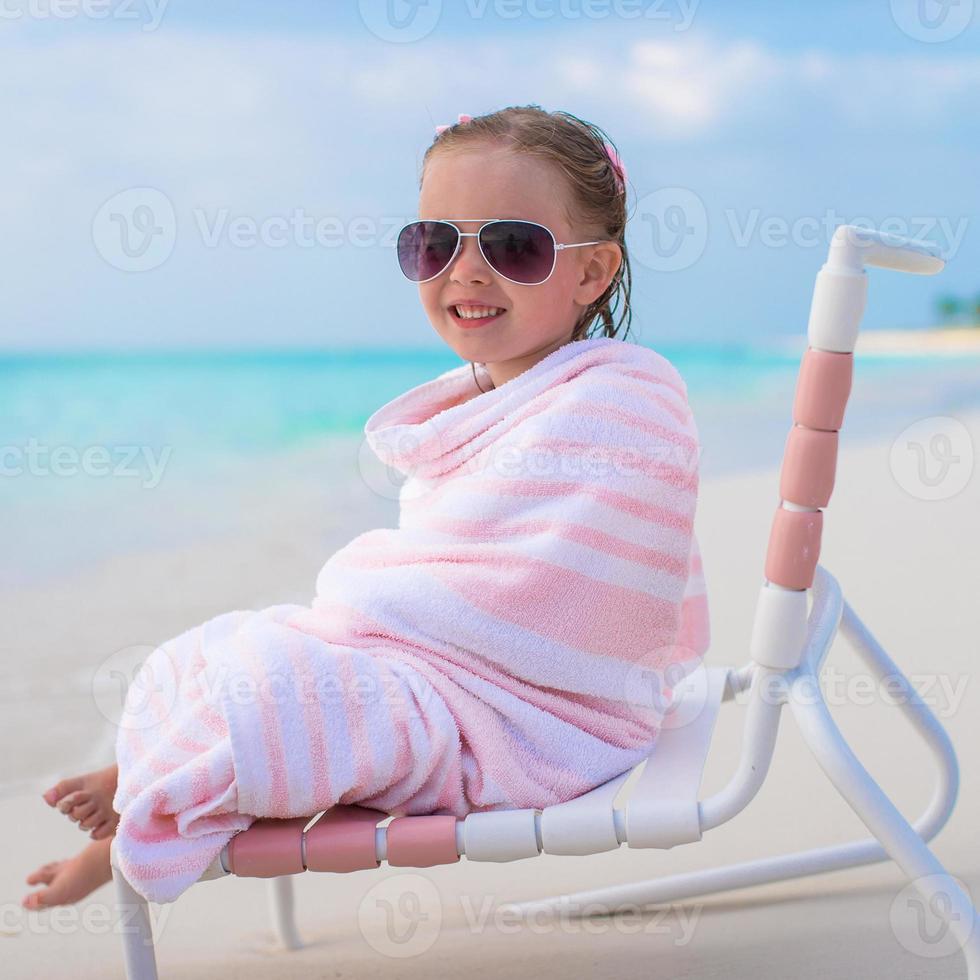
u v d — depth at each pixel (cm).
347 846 91
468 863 150
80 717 201
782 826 153
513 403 115
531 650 102
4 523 383
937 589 262
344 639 104
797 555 92
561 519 105
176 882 88
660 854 147
